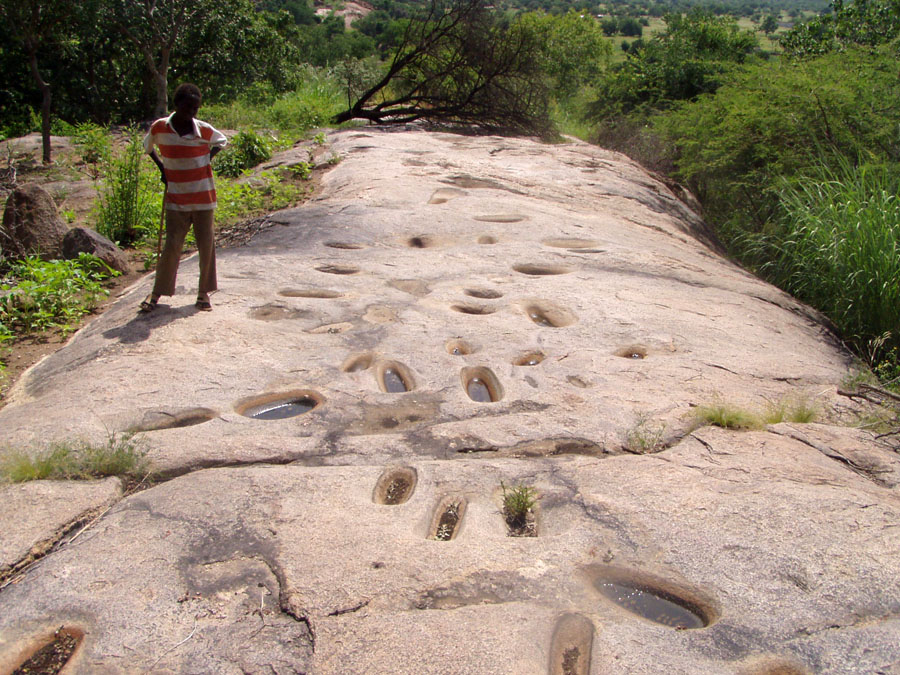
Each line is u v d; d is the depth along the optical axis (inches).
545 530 120.4
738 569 106.3
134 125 574.6
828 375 196.5
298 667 89.4
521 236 289.6
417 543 111.9
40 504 122.8
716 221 477.4
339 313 211.6
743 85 479.5
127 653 92.4
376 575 104.5
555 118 722.2
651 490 126.6
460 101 597.9
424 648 91.5
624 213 357.1
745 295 259.9
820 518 117.1
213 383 169.2
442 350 188.9
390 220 299.9
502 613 97.9
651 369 182.5
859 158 377.7
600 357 188.2
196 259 267.0
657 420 156.9
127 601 100.6
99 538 113.7
